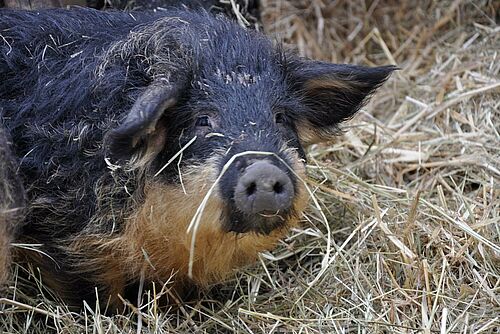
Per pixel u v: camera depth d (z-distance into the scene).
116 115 7.95
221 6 10.61
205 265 8.37
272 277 9.06
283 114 7.99
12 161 7.72
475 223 9.20
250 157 7.25
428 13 13.83
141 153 7.60
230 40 8.12
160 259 8.35
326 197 9.77
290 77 8.32
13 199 7.65
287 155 7.57
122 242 8.20
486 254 8.80
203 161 7.48
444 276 8.55
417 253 8.94
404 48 13.57
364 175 10.69
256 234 7.96
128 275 8.57
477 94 11.62
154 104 7.18
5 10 9.14
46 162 8.20
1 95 8.58
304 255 9.18
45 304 8.30
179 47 7.97
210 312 8.48
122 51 8.20
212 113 7.64
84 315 8.06
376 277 8.63
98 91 8.10
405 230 8.91
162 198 7.79
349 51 13.91
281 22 14.00
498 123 11.27
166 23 8.37
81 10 9.12
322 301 8.43
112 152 7.33
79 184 8.11
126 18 8.88
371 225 9.19
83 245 8.27
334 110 8.85
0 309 8.02
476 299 8.23
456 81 12.07
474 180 10.27
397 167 10.80
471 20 13.41
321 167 10.06
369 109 12.27
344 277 8.70
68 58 8.55
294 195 7.47
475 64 12.40
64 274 8.42
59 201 8.20
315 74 8.37
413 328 7.80
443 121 11.50
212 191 7.35
